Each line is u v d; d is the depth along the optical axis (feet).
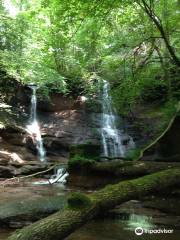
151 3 35.14
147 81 43.93
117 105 45.11
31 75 66.28
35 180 45.21
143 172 28.35
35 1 55.47
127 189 15.48
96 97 74.54
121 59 44.04
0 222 20.66
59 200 24.85
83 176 34.73
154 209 25.36
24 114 72.28
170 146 35.60
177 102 38.75
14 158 56.29
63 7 33.17
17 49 65.62
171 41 44.29
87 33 42.29
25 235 11.89
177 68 40.73
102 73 57.16
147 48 43.24
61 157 66.03
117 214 23.82
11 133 63.10
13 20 63.87
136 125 71.10
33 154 63.93
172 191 24.68
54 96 77.97
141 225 21.36
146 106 72.43
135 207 25.96
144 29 40.16
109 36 44.11
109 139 72.08
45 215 21.74
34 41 64.64
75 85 77.15
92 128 73.46
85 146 40.19
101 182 32.55
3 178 46.06
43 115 75.15
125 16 39.78
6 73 65.92
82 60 48.73
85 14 33.99
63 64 75.10
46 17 50.85
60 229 12.26
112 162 31.83
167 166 27.55
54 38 41.22
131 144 70.59
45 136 68.23
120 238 18.76
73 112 76.54
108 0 33.01
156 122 67.51
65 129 71.67
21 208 22.41
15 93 72.33
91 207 13.33
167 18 38.22
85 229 20.45
